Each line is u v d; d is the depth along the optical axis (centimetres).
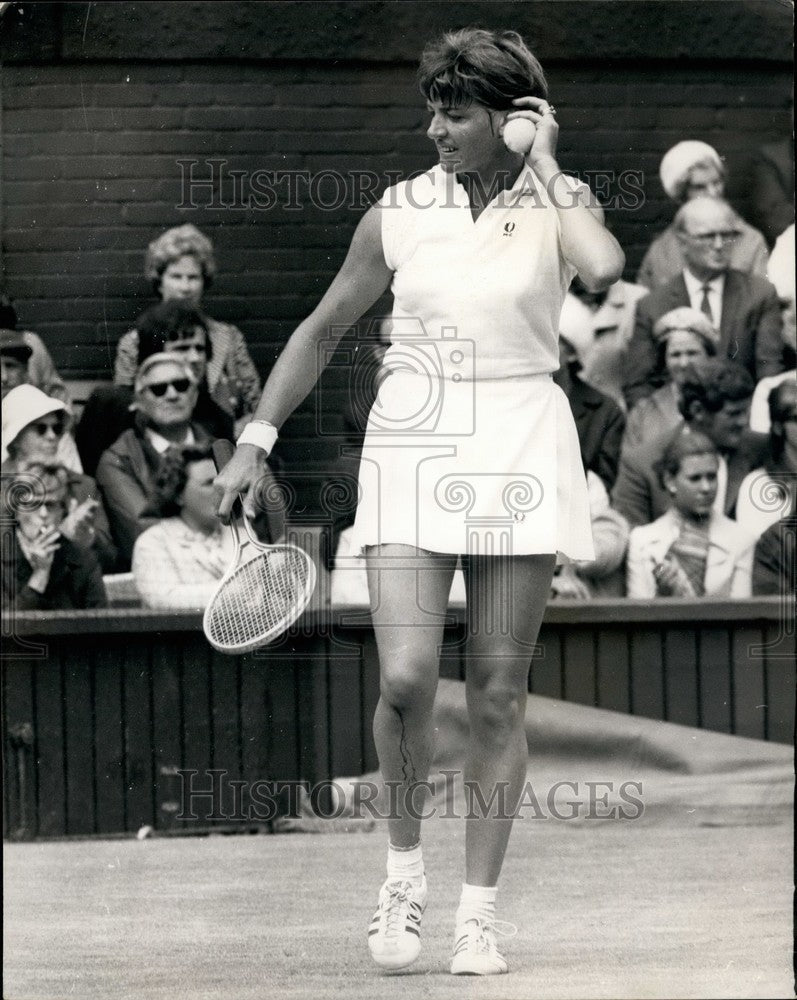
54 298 834
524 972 506
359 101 838
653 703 868
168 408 840
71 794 831
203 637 837
